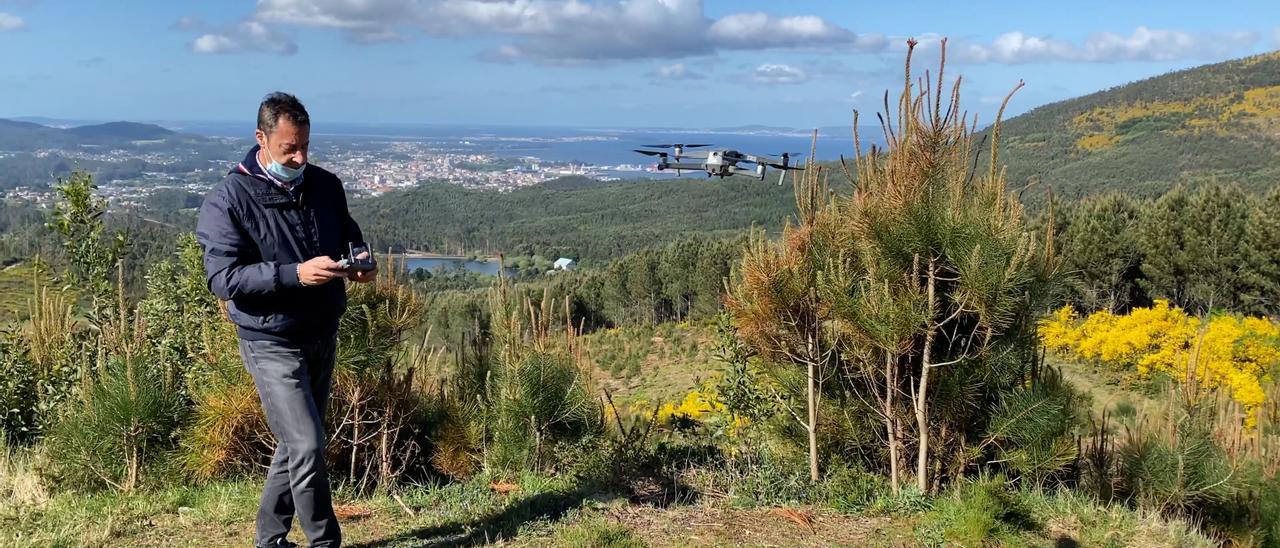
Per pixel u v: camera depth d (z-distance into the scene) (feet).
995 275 12.75
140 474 14.35
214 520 12.30
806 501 13.98
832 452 15.90
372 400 15.34
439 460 15.84
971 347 14.32
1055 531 12.86
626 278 152.56
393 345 15.21
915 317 13.12
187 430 14.88
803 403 15.83
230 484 14.19
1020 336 14.28
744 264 14.90
